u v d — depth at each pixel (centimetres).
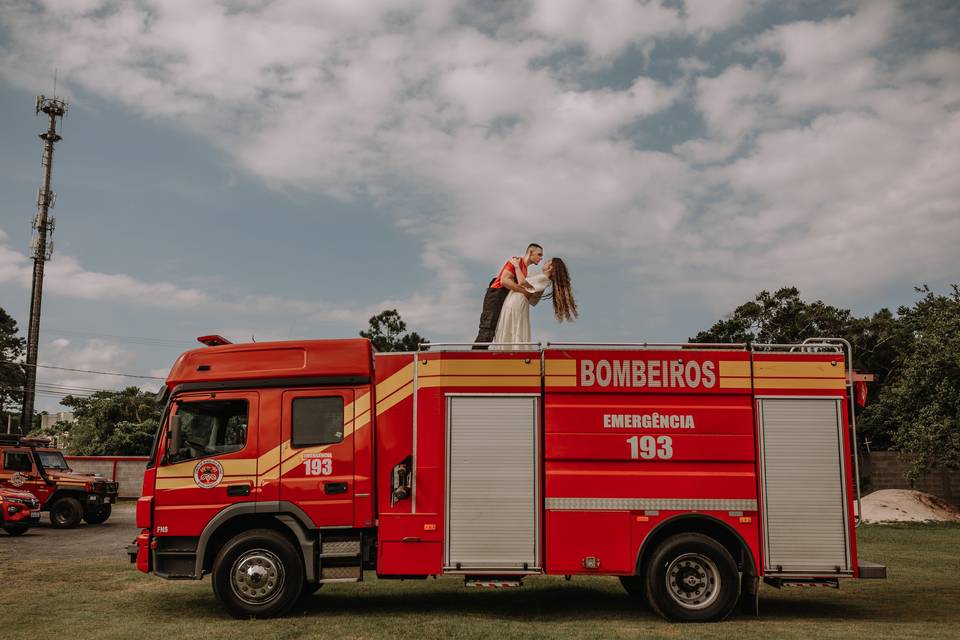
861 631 774
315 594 1016
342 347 897
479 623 807
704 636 745
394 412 880
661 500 854
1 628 791
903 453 2634
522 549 850
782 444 870
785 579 852
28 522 1839
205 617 852
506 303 974
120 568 1244
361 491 859
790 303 3669
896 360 3388
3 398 4953
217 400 886
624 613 890
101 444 3734
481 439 869
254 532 858
